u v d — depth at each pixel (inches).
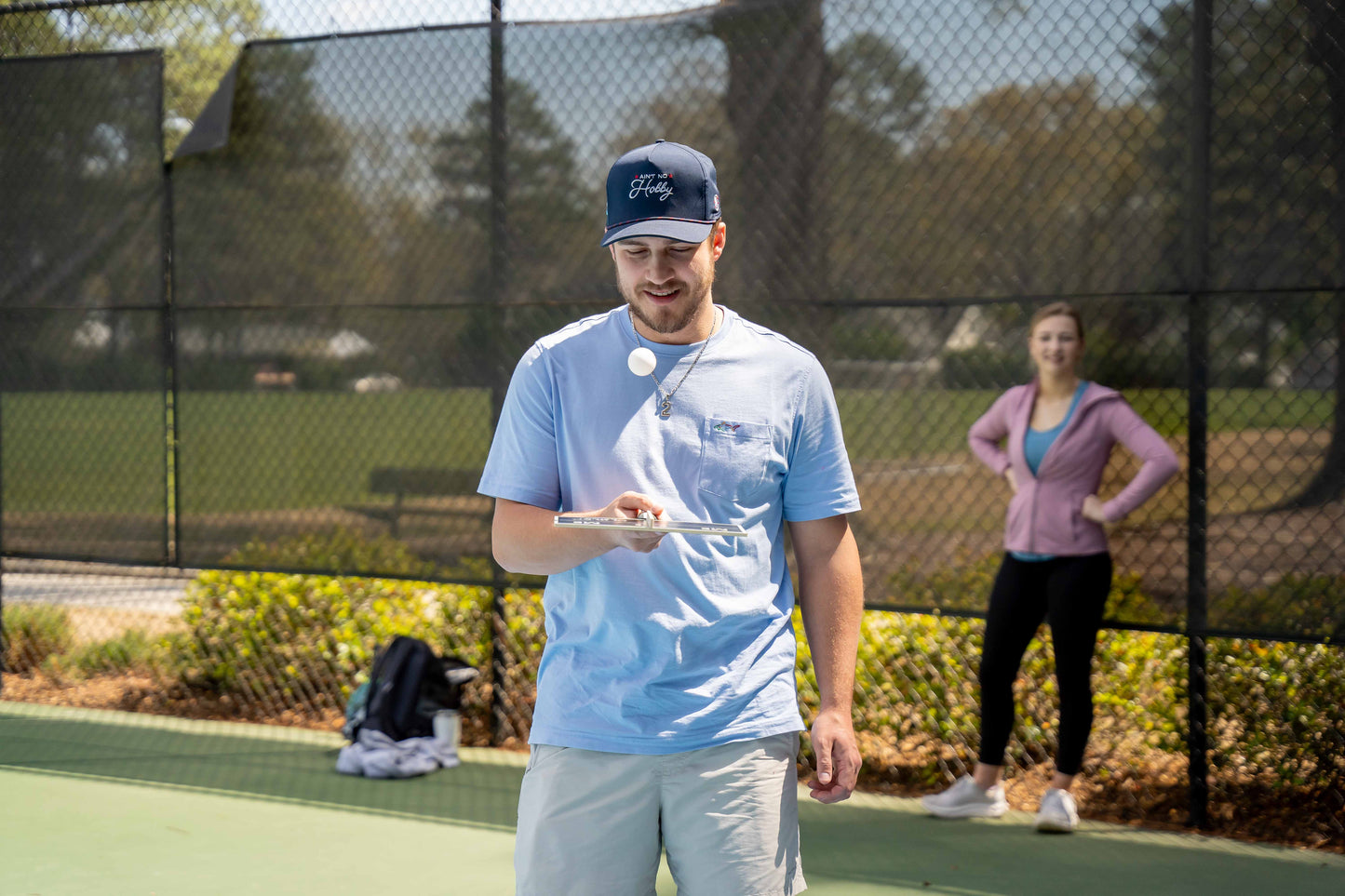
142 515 196.4
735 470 75.6
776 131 157.6
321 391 184.1
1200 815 147.0
